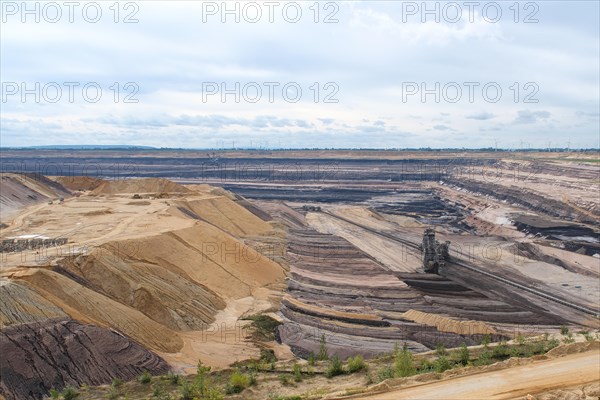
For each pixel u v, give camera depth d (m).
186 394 23.25
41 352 24.64
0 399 21.84
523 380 21.22
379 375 24.62
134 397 23.41
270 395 22.67
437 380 21.59
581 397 19.44
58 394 23.48
